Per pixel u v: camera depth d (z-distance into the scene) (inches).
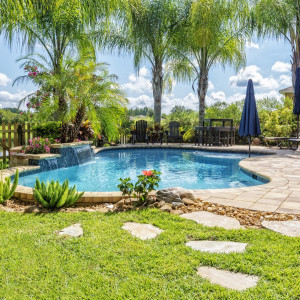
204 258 77.8
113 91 381.4
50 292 63.3
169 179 249.8
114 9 332.8
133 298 60.9
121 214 120.4
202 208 130.6
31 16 247.4
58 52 343.9
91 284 66.4
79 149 338.0
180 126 593.3
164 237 94.0
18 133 310.0
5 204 142.9
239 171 287.6
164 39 546.0
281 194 154.9
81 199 142.3
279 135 498.3
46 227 104.3
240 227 104.7
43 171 269.4
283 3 450.3
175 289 64.0
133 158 384.8
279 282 66.0
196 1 483.5
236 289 63.6
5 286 65.3
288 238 91.7
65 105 326.0
